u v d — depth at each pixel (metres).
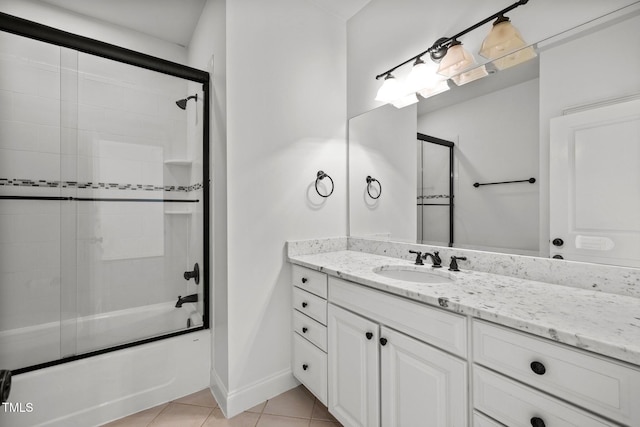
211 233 1.83
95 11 2.05
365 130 1.97
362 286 1.25
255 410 1.58
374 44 1.91
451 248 1.46
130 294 2.11
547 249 1.15
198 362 1.77
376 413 1.18
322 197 1.96
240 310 1.60
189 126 2.22
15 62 1.83
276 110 1.75
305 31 1.90
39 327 1.82
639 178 0.93
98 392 1.47
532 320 0.75
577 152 1.06
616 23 0.98
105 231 2.05
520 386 0.76
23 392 1.32
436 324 0.96
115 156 2.09
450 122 1.47
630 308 0.84
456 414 0.90
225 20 1.55
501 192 1.29
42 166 1.89
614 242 0.98
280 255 1.76
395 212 1.77
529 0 1.18
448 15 1.49
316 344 1.54
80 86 1.99
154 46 2.38
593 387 0.65
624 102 0.96
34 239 1.87
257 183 1.67
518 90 1.22
